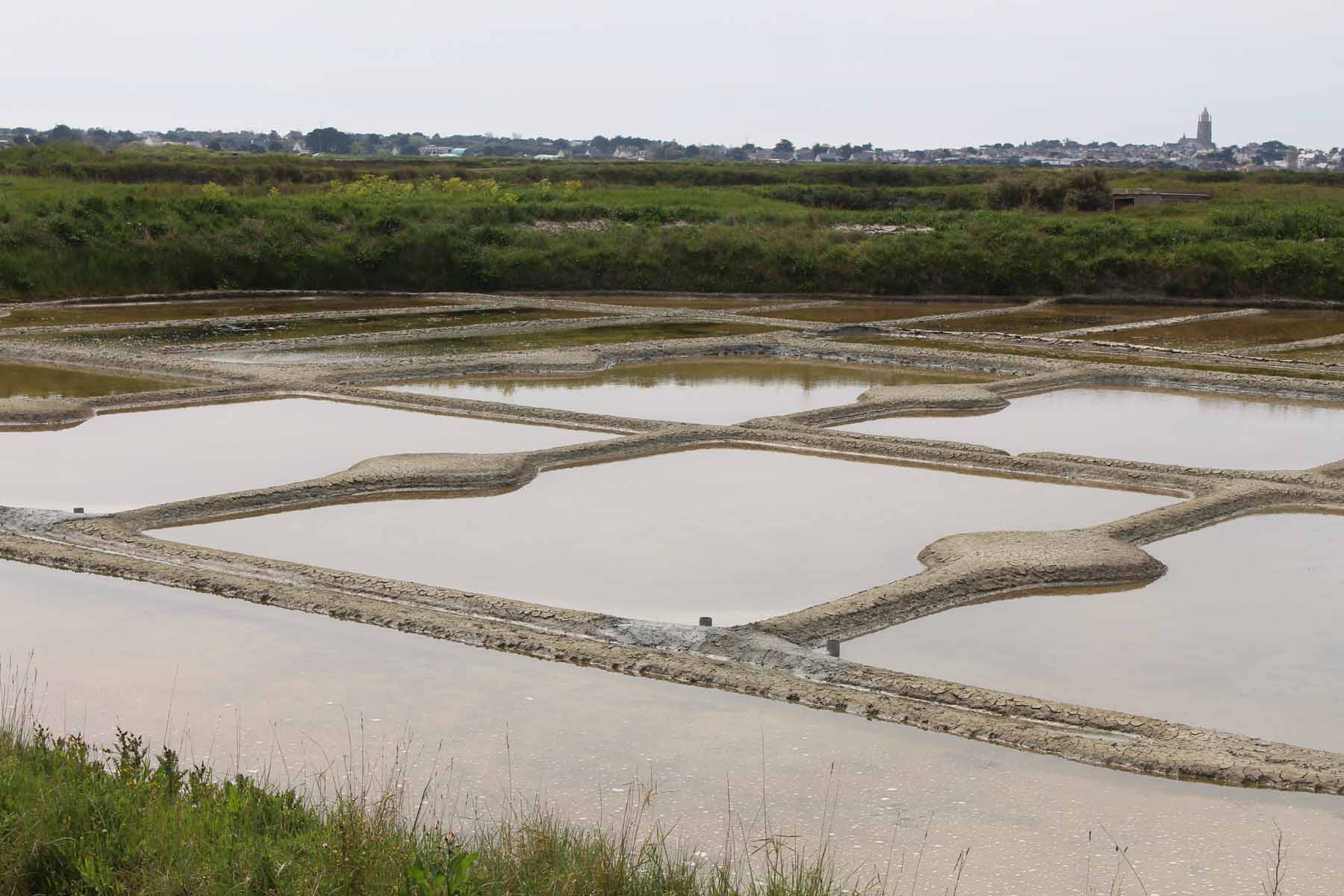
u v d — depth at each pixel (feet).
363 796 14.24
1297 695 19.47
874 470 35.24
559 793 15.87
